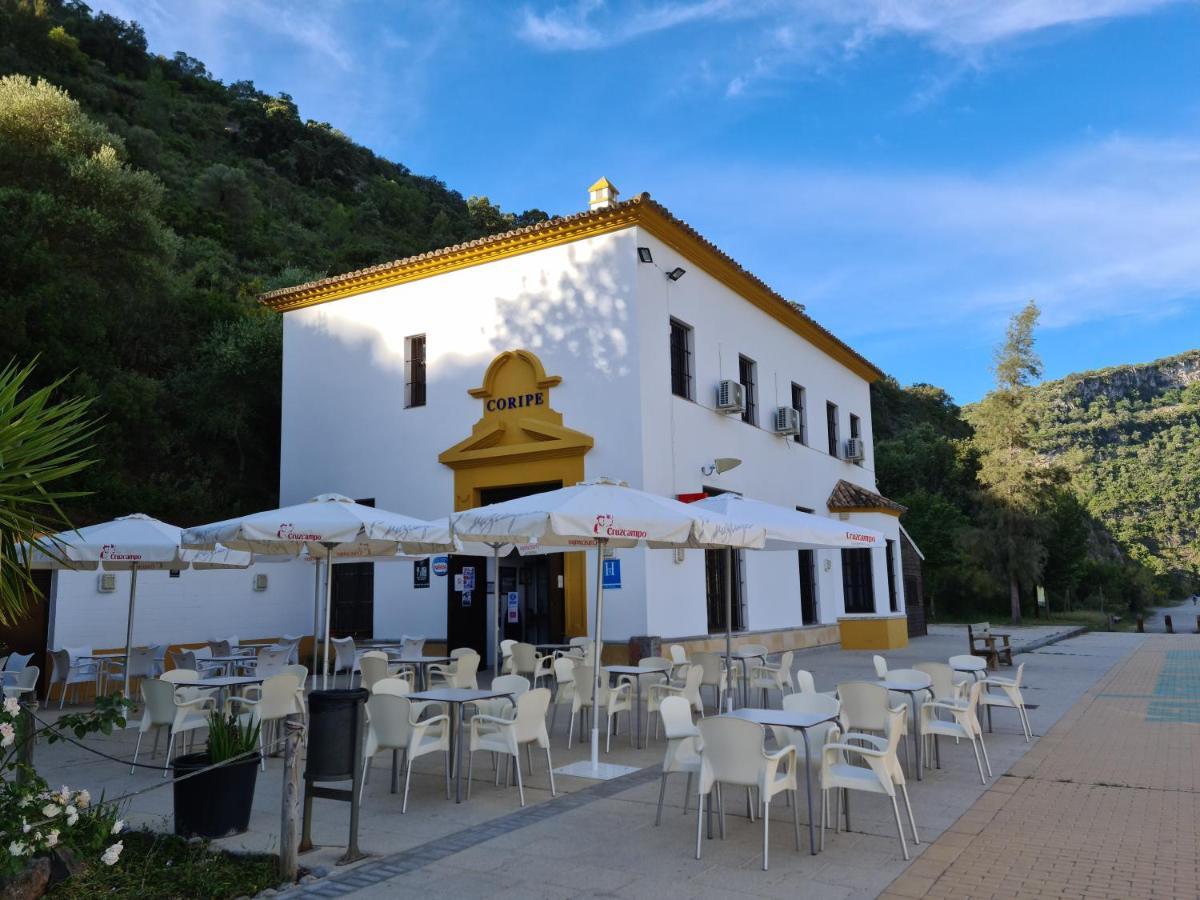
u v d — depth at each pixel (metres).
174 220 38.09
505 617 17.66
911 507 42.38
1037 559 38.50
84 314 19.84
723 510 10.43
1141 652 21.34
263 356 23.34
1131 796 6.94
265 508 22.80
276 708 8.15
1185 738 9.47
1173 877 5.00
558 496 8.49
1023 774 7.76
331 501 10.09
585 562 15.16
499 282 17.25
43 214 19.33
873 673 15.97
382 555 11.82
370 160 79.00
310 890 4.97
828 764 5.78
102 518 18.17
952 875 5.09
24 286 18.78
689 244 17.09
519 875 5.18
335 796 5.61
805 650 20.33
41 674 13.03
